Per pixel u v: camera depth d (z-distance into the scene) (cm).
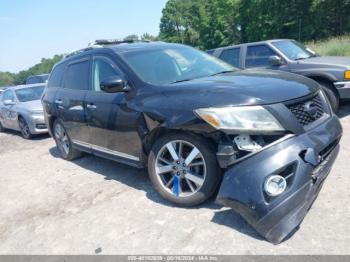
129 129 396
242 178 285
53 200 438
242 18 4897
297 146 283
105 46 491
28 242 345
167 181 375
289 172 279
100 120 446
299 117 305
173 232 318
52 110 584
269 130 287
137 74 404
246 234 296
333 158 319
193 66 441
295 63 695
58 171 554
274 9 4172
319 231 287
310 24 3816
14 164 651
